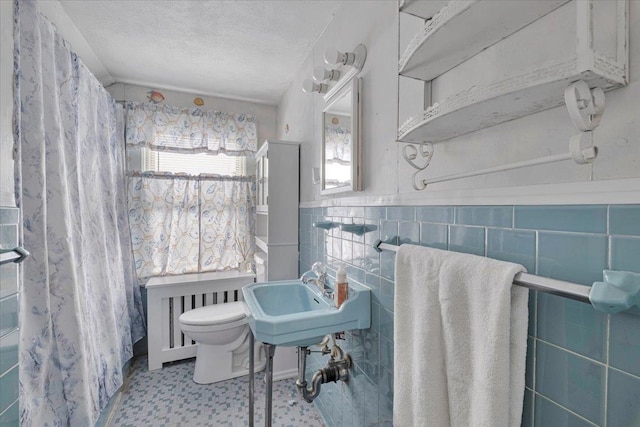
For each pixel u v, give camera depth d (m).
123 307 2.02
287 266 2.04
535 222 0.60
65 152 1.37
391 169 1.07
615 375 0.48
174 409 1.75
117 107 2.21
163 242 2.38
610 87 0.47
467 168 0.77
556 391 0.57
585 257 0.52
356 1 1.31
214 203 2.53
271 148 2.01
